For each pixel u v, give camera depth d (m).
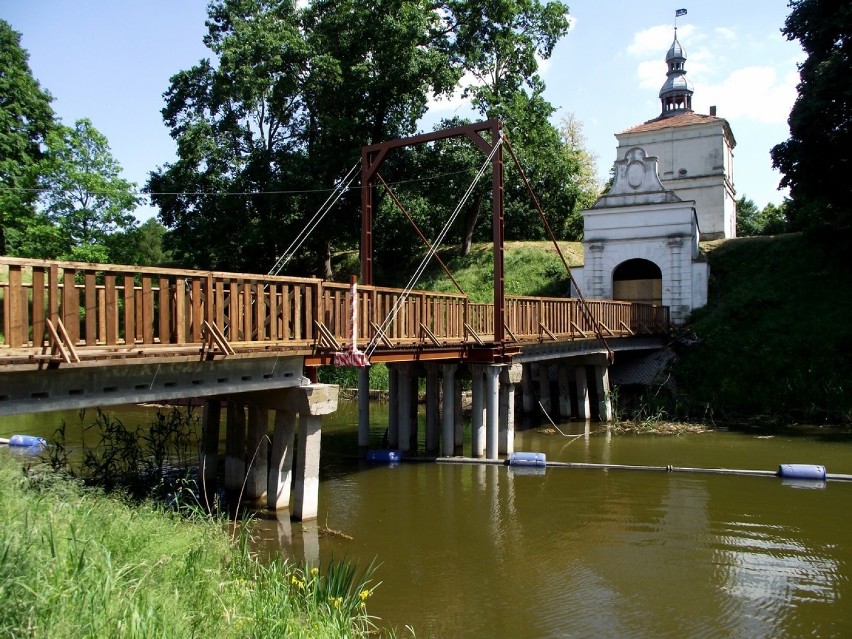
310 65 30.34
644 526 11.05
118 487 10.85
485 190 34.72
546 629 7.30
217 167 30.53
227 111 31.06
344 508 11.82
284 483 11.21
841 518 11.52
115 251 29.20
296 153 30.88
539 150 34.62
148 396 8.54
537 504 12.28
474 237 40.53
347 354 11.30
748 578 8.90
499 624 7.39
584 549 9.93
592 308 20.83
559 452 17.28
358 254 38.88
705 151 32.97
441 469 15.11
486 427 16.02
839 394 21.16
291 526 10.53
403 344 13.19
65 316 7.33
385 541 10.05
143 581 5.59
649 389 23.89
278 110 31.12
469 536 10.40
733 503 12.45
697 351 24.48
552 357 18.75
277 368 10.46
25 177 28.05
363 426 16.95
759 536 10.60
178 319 8.55
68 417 20.84
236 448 12.06
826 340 22.70
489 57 33.50
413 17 29.36
